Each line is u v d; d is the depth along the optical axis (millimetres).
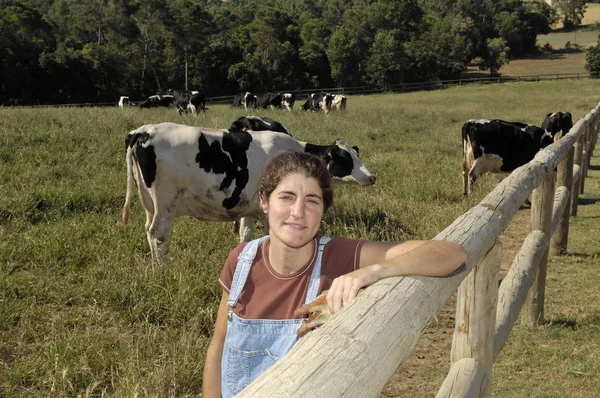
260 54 81062
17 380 4098
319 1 150625
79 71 60906
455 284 2000
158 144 6324
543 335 4949
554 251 7180
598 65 76812
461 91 54062
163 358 4242
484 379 2598
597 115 13555
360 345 1271
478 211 2793
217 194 6680
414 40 93250
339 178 8461
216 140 6590
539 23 147750
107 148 11516
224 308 2170
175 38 78625
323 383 1101
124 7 79188
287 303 1994
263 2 157000
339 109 29734
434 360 4637
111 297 5391
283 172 1918
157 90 76625
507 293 3807
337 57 82312
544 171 4488
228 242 7117
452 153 14797
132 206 8281
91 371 4156
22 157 10297
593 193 11047
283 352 1969
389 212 8367
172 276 5773
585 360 4496
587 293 5941
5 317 4879
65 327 4887
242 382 2020
